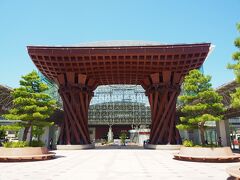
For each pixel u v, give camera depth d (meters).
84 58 37.62
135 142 76.94
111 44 43.19
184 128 23.62
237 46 12.71
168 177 12.88
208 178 12.55
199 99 23.23
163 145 36.94
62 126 40.12
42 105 23.78
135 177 12.89
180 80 40.69
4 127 22.53
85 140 40.50
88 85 44.06
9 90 33.28
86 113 42.66
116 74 44.78
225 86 33.69
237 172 10.89
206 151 20.56
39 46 37.16
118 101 85.00
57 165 18.27
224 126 42.16
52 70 40.78
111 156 26.17
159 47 36.38
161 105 39.12
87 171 15.12
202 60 38.19
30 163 19.61
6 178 12.64
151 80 42.62
